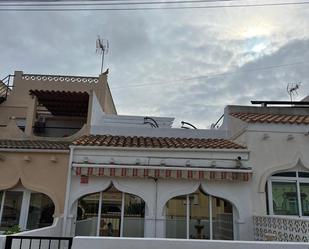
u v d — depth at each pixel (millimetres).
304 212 15969
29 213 16344
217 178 15414
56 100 22125
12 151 16516
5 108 30297
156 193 15672
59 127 25188
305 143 16594
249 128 16672
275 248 8945
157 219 15375
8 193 16578
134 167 15336
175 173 15375
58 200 15945
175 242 8984
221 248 8953
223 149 16203
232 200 15742
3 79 31734
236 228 15680
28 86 31531
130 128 20859
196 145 16641
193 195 16031
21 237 8523
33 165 16438
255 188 15930
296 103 23438
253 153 16344
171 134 20969
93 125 20688
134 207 15836
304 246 8945
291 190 16281
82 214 15727
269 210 15961
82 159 15938
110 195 15953
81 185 15695
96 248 8773
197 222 15773
